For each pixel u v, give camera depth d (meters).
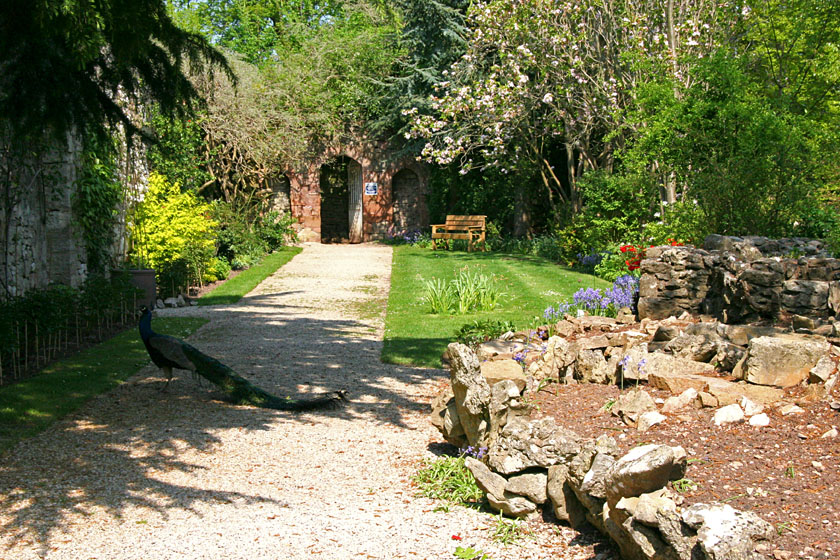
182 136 18.14
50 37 5.95
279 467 5.19
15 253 10.07
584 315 8.55
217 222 17.55
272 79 23.86
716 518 2.91
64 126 6.70
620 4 16.48
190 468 5.14
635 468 3.23
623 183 16.20
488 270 17.80
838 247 8.15
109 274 12.69
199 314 12.49
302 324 11.55
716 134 11.17
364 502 4.51
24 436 5.78
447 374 8.18
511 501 4.12
